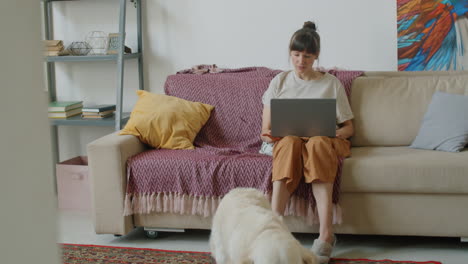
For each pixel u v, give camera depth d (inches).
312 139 88.7
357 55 128.4
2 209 11.8
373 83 109.0
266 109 102.9
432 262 83.0
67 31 141.9
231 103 113.0
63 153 145.9
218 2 133.5
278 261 54.1
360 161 89.7
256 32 132.8
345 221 91.5
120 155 95.6
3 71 11.7
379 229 90.8
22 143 12.2
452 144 94.8
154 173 95.2
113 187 96.0
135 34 138.6
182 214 96.4
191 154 99.0
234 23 133.6
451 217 88.7
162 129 106.3
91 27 140.8
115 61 141.3
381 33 126.4
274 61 133.1
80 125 141.3
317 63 120.6
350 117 102.5
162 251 92.8
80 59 128.8
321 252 84.8
